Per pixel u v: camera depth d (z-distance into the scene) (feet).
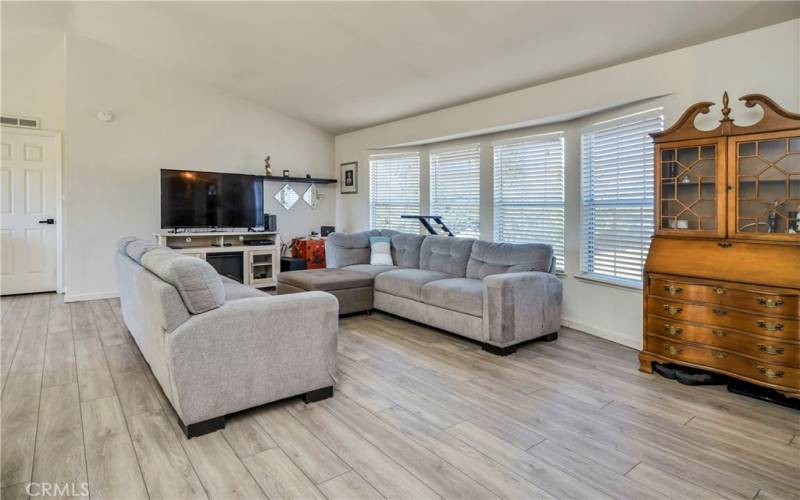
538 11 10.08
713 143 9.24
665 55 10.75
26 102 17.98
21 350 11.39
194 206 18.60
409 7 11.05
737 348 8.71
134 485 5.91
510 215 15.96
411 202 20.13
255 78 17.95
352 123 21.24
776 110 8.36
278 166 21.81
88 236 17.42
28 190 18.33
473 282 13.23
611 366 10.48
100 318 14.70
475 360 10.88
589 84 12.34
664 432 7.37
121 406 8.24
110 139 17.70
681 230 9.79
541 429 7.47
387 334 13.15
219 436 7.20
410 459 6.56
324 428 7.48
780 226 8.75
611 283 12.47
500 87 14.37
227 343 7.41
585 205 13.56
